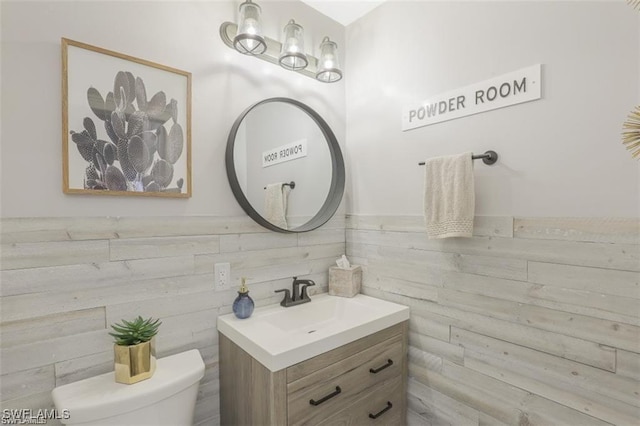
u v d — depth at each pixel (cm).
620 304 104
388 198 179
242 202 152
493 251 135
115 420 100
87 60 116
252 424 122
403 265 171
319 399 123
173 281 135
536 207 123
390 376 155
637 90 101
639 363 101
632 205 102
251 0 153
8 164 103
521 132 127
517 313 128
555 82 118
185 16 140
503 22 132
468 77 144
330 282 189
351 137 200
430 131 159
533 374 124
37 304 107
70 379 112
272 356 109
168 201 134
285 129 173
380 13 183
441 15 154
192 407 119
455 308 149
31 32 106
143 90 128
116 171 121
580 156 112
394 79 176
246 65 158
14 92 104
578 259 113
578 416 113
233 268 153
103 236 119
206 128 145
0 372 101
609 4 106
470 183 134
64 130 111
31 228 106
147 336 113
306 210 182
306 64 163
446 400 153
